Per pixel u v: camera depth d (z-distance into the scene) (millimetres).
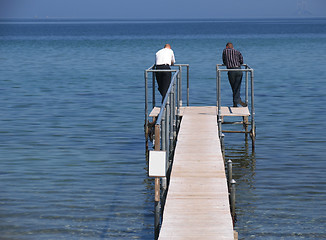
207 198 15719
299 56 87062
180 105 29906
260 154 25531
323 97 43219
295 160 24250
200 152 20359
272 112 37062
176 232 13430
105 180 21453
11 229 16375
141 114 36812
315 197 19141
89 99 43719
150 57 88688
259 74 61844
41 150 26422
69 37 178750
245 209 17969
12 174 22156
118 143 28094
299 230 16203
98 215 17562
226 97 45312
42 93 47344
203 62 78188
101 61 82000
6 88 51062
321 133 29906
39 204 18531
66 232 16219
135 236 15984
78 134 30234
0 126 32438
